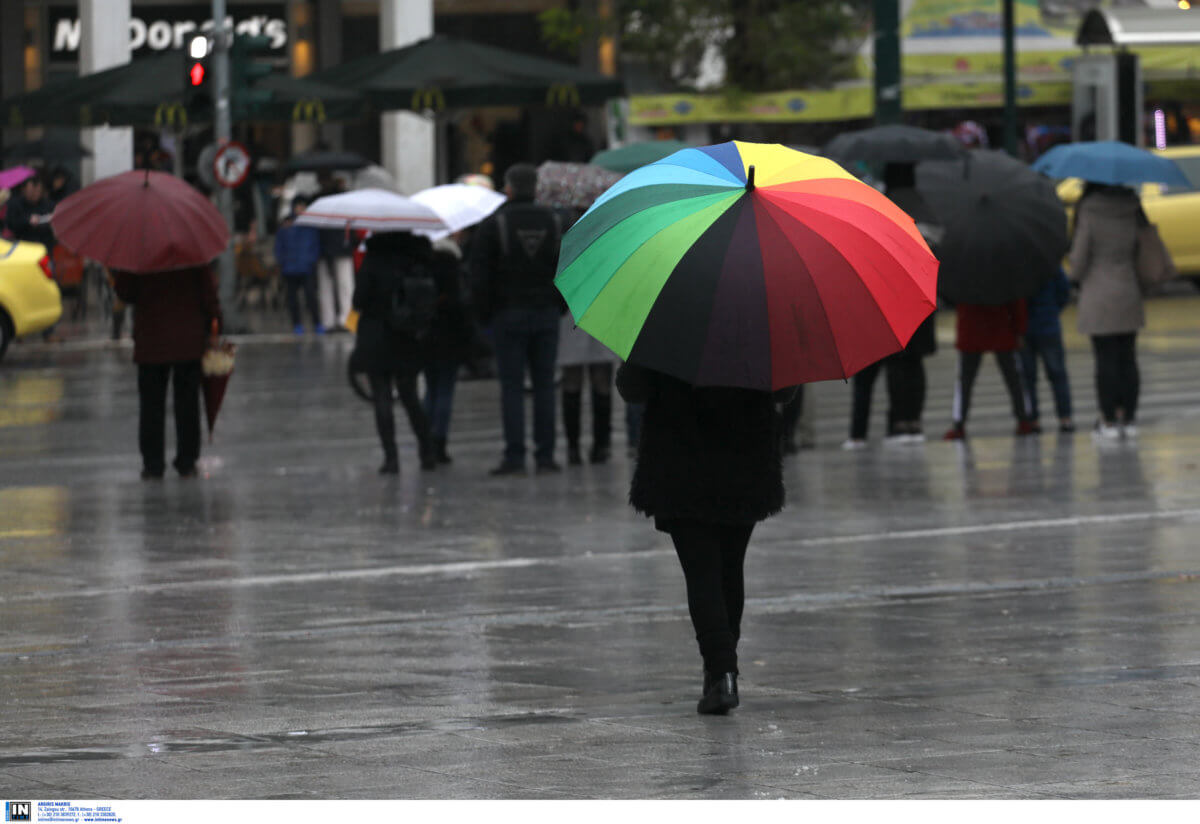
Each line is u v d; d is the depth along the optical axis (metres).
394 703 19.08
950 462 39.81
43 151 93.81
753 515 18.23
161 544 30.61
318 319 78.31
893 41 52.06
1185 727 17.28
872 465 39.66
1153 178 41.97
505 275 38.25
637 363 16.52
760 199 16.78
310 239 77.62
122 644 22.59
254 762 16.42
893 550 28.97
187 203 38.00
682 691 19.61
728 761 16.25
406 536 31.16
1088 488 35.34
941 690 19.28
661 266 16.48
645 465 18.30
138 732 17.75
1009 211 41.91
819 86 95.25
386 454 39.41
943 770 15.78
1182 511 32.31
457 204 42.19
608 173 41.06
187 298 38.59
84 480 39.09
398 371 39.47
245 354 69.44
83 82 79.25
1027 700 18.64
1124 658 20.75
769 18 94.88
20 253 68.19
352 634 23.12
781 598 25.12
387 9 97.50
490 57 82.50
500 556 29.06
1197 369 58.25
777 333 16.33
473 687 19.91
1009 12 83.00
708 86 96.94
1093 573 26.61
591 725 17.84
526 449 39.16
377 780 15.70
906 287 16.73
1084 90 83.25
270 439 46.12
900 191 41.66
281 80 80.75
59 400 55.41
